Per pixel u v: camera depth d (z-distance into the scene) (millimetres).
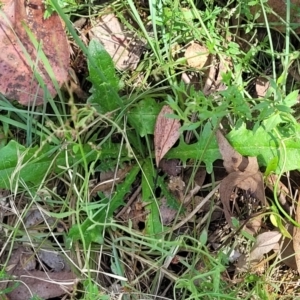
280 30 385
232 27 387
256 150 356
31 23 354
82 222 367
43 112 352
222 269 335
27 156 349
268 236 365
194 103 323
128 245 372
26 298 364
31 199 367
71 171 365
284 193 374
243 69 386
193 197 376
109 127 371
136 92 373
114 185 374
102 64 348
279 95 331
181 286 330
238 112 334
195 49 390
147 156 378
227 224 382
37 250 360
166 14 375
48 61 355
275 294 368
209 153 360
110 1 397
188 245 367
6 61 348
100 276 370
